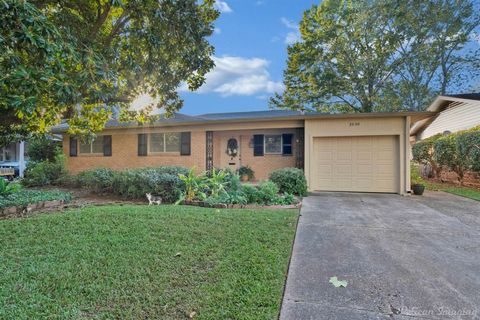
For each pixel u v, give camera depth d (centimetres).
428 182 1145
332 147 901
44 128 618
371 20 1664
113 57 449
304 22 1877
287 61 1953
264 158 1141
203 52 552
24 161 1488
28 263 283
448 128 1265
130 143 1170
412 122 952
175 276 258
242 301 219
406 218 507
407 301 222
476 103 1027
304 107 2012
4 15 255
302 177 797
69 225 404
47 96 342
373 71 1775
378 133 853
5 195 627
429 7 1616
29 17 268
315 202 682
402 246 352
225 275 260
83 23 439
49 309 206
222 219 450
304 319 199
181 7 478
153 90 553
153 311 205
